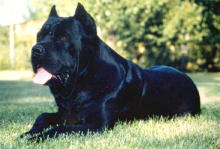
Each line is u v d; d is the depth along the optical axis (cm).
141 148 308
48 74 363
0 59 2748
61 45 364
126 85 411
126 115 421
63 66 365
